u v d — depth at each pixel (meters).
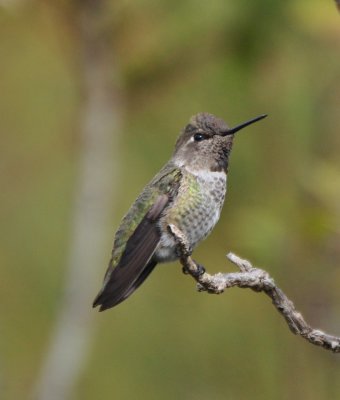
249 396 12.53
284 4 10.15
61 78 13.44
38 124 13.59
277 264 9.70
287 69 10.65
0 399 12.91
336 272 9.66
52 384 12.77
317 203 9.11
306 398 11.81
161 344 13.29
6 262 13.77
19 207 13.87
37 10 11.29
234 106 11.20
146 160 12.88
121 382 13.35
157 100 11.81
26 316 13.62
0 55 13.31
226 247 11.14
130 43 11.26
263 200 10.48
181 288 13.43
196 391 12.91
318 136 10.31
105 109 12.15
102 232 12.79
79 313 12.85
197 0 10.60
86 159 12.61
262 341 12.58
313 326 10.13
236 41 10.60
